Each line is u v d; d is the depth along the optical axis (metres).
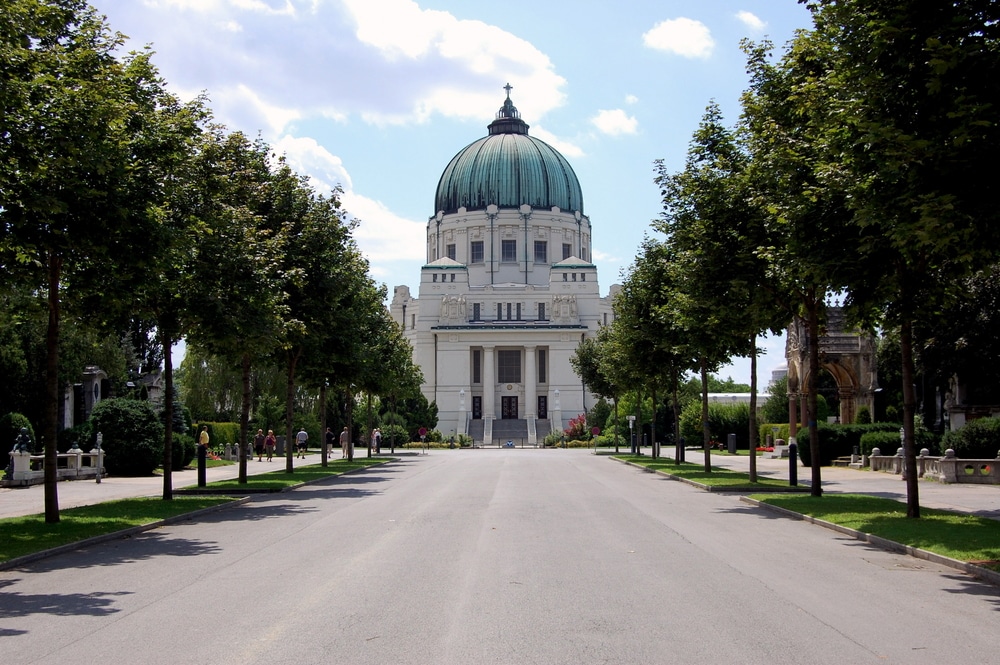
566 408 122.88
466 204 134.00
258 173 34.16
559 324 124.19
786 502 24.45
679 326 35.16
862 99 15.12
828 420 65.12
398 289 138.00
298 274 34.06
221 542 17.77
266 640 9.39
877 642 9.23
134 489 34.47
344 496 29.31
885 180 14.52
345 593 11.97
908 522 19.16
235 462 59.41
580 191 140.62
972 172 13.81
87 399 57.03
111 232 18.98
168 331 26.78
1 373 50.09
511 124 143.00
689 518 21.62
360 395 101.56
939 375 39.69
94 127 18.02
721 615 10.51
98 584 13.06
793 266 20.38
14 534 18.36
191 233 24.36
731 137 27.75
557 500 26.89
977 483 33.81
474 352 127.75
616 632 9.66
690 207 30.36
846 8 15.17
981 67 13.56
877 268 19.19
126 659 8.70
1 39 17.09
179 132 21.94
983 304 36.38
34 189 17.75
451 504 25.67
